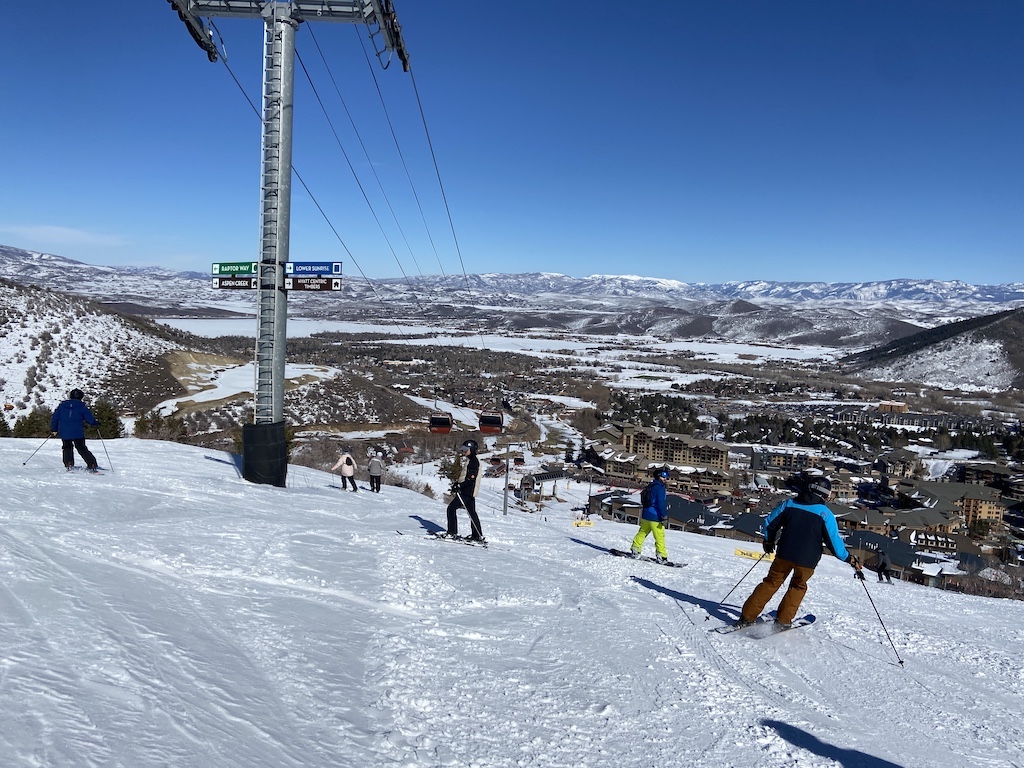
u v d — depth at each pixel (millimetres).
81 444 11984
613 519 45031
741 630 6719
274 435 15250
